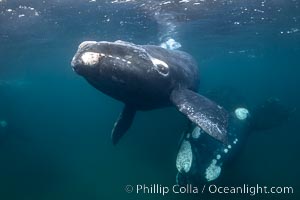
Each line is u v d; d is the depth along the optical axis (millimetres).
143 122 39844
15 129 41000
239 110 13117
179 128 29031
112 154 26891
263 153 23719
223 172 10484
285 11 17812
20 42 22828
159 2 15273
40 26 19062
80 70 6176
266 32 24172
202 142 10664
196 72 9867
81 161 26844
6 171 25750
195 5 16031
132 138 30984
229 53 35938
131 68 6703
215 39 26297
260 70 60406
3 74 37562
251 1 15734
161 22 19344
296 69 59344
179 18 18609
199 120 6809
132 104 8336
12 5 14852
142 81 7062
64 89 74625
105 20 18422
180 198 15203
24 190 21031
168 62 8164
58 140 40156
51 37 22125
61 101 131500
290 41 28969
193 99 7621
